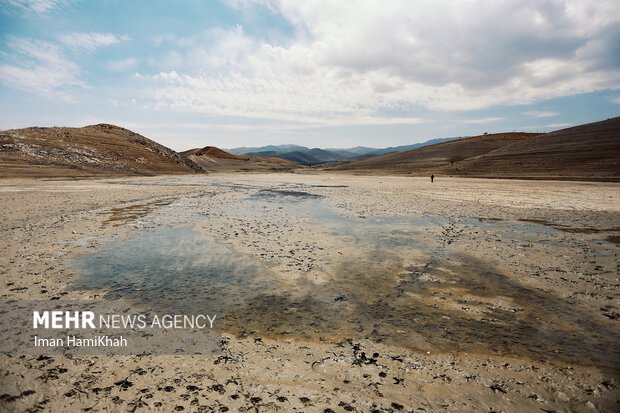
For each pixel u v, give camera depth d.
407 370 4.27
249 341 5.02
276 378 4.04
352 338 5.15
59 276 7.93
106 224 14.85
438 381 4.04
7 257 9.35
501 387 3.92
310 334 5.27
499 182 54.53
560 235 13.02
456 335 5.26
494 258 9.77
